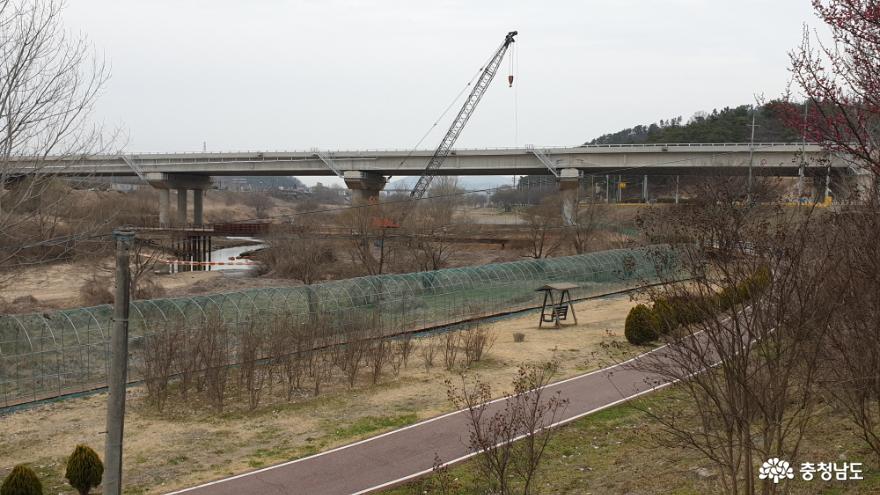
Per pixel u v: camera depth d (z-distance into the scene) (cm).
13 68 1827
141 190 12169
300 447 2019
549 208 7681
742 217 1302
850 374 1266
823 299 1140
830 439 1575
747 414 1140
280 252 6581
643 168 7638
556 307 3803
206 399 2489
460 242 7838
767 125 8369
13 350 2511
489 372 2805
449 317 3928
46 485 1767
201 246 9831
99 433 2166
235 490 1723
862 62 1007
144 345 2698
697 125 11044
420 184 9444
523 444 1825
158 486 1752
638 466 1677
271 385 2583
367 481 1759
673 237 1537
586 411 2212
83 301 5166
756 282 1105
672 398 2250
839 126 1097
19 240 2267
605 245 6912
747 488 1141
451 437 2047
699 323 1275
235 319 3048
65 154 2142
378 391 2580
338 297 3447
